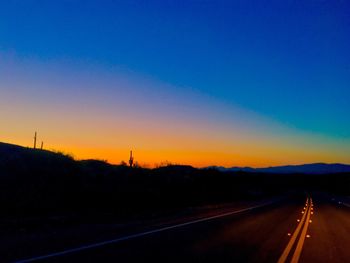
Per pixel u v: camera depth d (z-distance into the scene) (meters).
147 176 55.81
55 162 38.53
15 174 31.84
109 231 18.77
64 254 12.12
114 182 42.50
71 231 18.02
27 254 11.82
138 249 13.96
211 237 18.38
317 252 15.77
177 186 58.06
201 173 85.00
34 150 39.88
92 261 11.35
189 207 40.59
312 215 35.28
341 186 167.00
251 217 31.09
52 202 28.55
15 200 26.11
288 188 174.12
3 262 10.58
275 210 40.50
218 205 46.91
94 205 31.88
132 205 35.62
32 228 18.47
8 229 17.62
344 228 25.72
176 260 12.31
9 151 36.69
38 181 32.09
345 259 14.55
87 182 37.84
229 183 93.75
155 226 22.03
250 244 16.78
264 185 144.62
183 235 18.67
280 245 17.00
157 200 42.16
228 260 12.84
